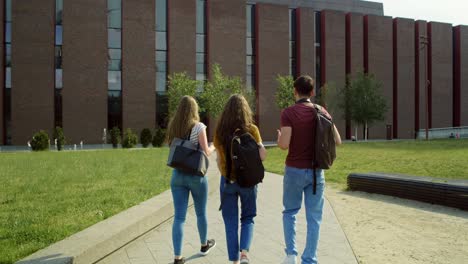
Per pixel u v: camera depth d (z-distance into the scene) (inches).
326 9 2025.1
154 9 1625.2
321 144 160.9
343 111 1900.8
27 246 188.5
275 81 1817.2
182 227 182.1
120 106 1582.2
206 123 1654.8
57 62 1510.8
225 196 170.9
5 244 193.9
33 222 239.3
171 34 1643.7
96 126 1535.4
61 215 258.4
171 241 219.5
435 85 2140.7
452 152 788.0
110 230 199.8
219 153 172.4
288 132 163.2
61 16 1515.7
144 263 183.5
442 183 319.0
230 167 167.5
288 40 1850.4
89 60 1535.4
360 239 225.6
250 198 170.7
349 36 1985.7
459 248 207.6
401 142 1386.6
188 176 179.9
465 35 2197.3
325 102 1855.3
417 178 354.9
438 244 215.0
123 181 426.9
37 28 1481.3
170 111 1515.7
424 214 289.9
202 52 1715.1
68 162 665.0
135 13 1598.2
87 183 410.6
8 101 1462.8
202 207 191.5
